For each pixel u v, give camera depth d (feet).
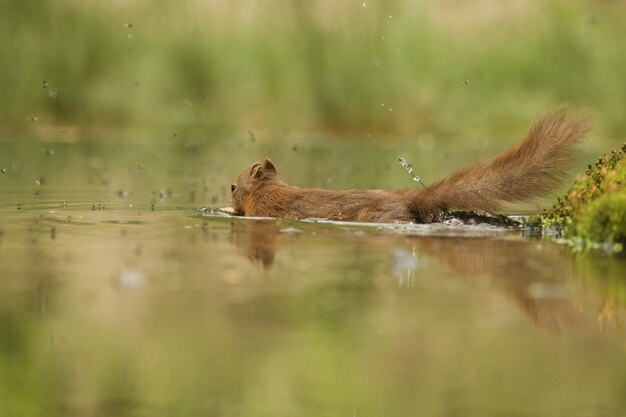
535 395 21.07
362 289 30.66
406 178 75.56
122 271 33.50
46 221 47.52
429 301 29.07
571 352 24.07
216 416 20.10
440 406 20.66
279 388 21.66
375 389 21.35
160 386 21.62
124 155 96.22
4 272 33.47
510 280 31.94
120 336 25.35
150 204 56.44
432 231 43.75
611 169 44.45
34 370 22.54
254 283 31.71
